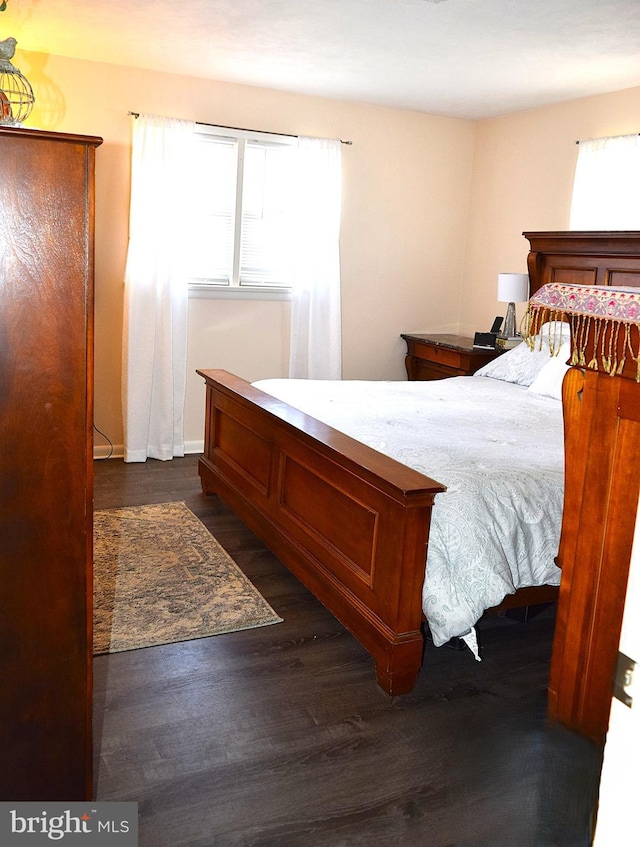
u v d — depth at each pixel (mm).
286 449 3197
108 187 4641
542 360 4312
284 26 3613
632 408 1354
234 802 1899
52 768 1632
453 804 1928
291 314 5273
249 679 2477
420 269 5789
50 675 1589
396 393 3980
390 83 4629
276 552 3301
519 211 5324
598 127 4637
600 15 3246
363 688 2463
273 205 5176
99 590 3021
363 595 2596
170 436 4988
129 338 4742
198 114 4789
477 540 2395
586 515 1477
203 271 5059
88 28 3783
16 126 1523
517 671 2619
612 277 4207
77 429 1508
